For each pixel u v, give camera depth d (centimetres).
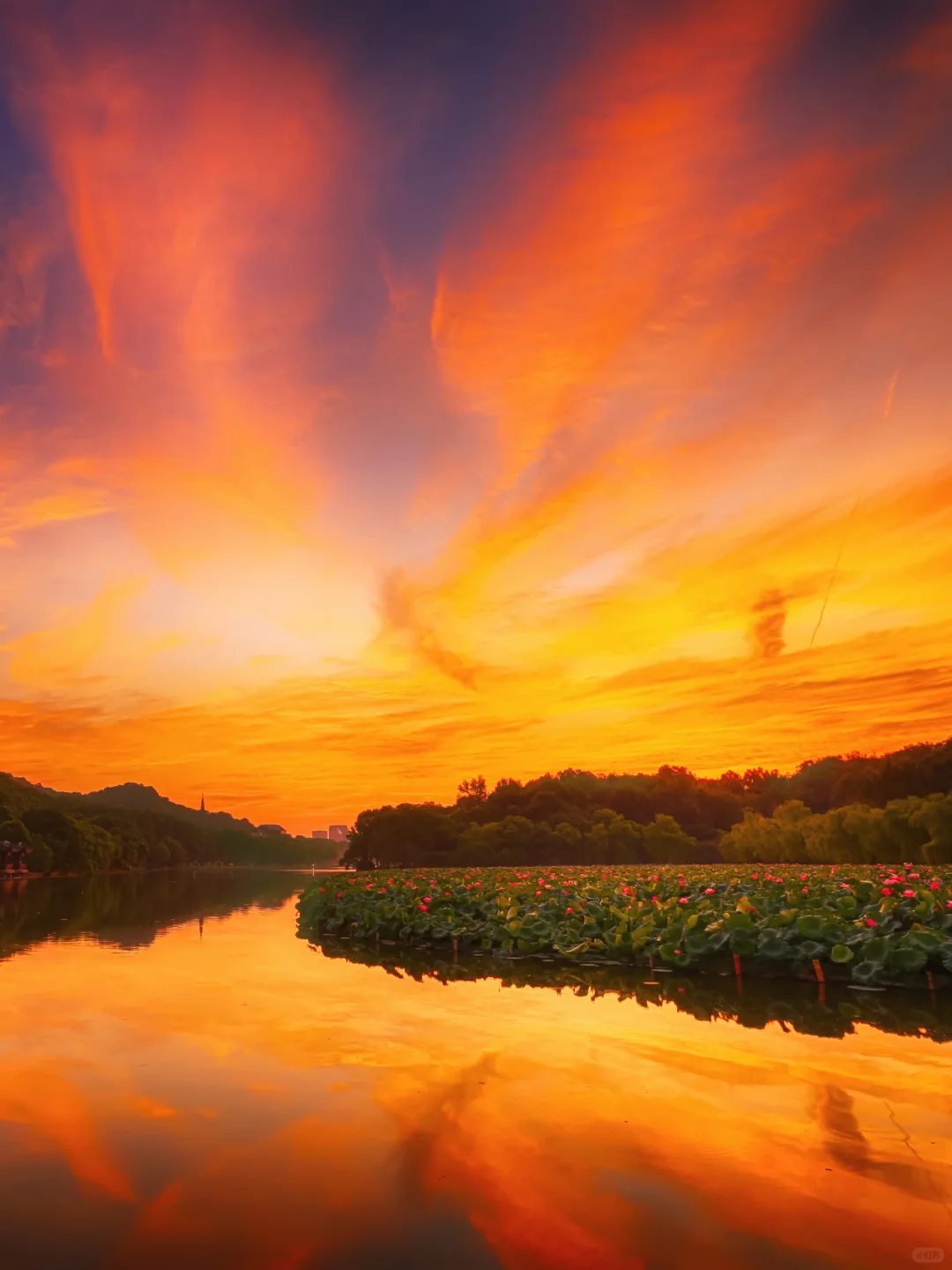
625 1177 388
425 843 10975
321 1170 399
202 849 19250
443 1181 384
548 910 1449
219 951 1351
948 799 5369
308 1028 711
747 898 1309
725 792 12788
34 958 1248
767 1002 849
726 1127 450
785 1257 314
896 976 959
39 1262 314
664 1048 635
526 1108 487
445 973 1084
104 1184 384
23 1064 593
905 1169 393
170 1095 516
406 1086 533
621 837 10938
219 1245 328
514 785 12650
